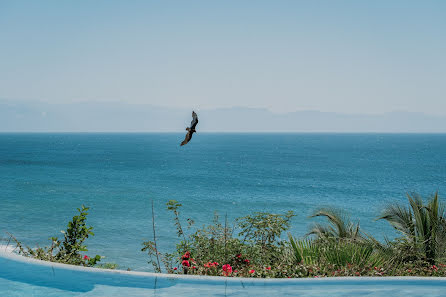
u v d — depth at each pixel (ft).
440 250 27.78
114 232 103.71
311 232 32.01
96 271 21.80
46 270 22.21
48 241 90.94
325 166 365.40
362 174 297.33
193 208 151.94
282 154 551.59
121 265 72.08
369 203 172.76
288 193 202.80
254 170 323.98
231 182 243.81
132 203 158.40
